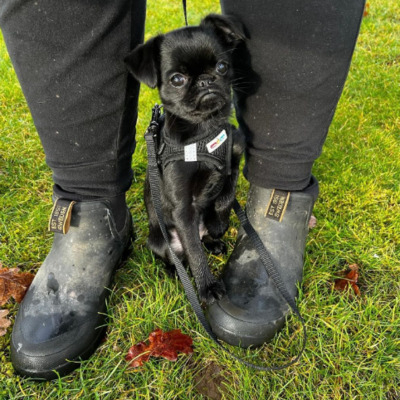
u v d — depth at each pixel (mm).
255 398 471
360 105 1019
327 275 605
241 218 574
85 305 511
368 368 488
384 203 740
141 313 552
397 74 1119
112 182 523
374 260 629
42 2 371
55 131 454
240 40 493
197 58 513
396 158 831
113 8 392
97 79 427
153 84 458
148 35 1431
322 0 417
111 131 476
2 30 413
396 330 530
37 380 476
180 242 587
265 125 513
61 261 526
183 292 586
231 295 528
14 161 845
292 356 510
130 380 490
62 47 398
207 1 1815
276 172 539
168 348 505
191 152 523
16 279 572
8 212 729
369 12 1492
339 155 850
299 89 469
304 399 474
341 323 531
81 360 493
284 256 556
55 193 527
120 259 597
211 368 505
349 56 467
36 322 485
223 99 526
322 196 759
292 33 436
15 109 1013
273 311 512
